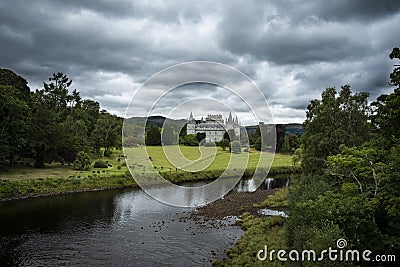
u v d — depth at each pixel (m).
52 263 23.55
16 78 69.81
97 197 46.66
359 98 34.00
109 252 25.78
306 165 33.91
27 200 43.31
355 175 20.16
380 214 18.75
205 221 35.38
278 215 36.69
